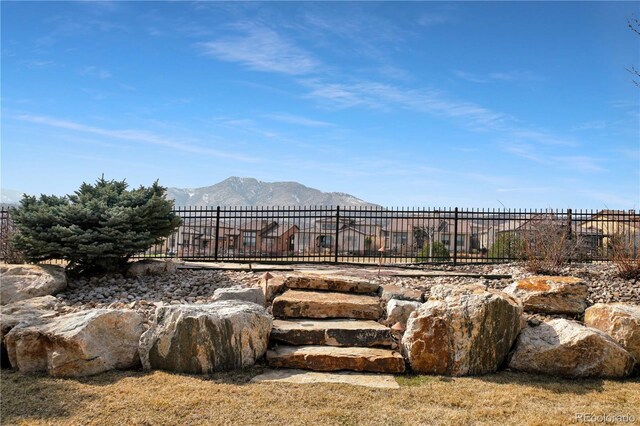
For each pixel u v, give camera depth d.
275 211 13.94
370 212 14.23
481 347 6.58
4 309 7.41
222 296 8.02
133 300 8.73
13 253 11.16
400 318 7.75
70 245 9.59
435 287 9.15
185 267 11.61
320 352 6.58
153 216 10.50
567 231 13.73
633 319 6.99
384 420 4.88
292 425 4.71
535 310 8.91
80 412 4.89
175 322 6.27
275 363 6.48
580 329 6.74
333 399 5.38
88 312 6.54
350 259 16.55
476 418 5.00
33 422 4.64
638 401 5.60
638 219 13.62
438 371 6.48
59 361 5.91
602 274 11.52
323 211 13.97
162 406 5.03
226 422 4.75
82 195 10.39
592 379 6.43
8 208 11.46
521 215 14.38
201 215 13.95
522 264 12.73
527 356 6.68
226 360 6.28
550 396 5.70
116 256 9.97
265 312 7.00
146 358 6.27
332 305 7.95
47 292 8.83
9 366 6.36
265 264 13.24
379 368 6.40
